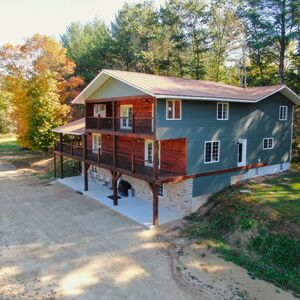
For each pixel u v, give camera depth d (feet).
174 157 55.16
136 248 41.98
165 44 120.88
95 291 31.89
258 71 113.70
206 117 55.01
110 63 134.21
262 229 41.96
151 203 61.21
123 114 67.51
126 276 34.86
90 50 137.08
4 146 156.97
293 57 96.02
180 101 50.83
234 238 42.96
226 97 54.13
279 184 60.29
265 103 66.80
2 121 200.75
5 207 60.23
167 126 49.42
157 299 30.58
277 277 34.14
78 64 134.00
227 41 114.83
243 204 49.19
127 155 68.49
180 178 51.67
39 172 96.89
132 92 55.06
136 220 51.62
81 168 89.56
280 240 39.32
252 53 109.91
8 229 48.67
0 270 36.04
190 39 116.78
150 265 37.35
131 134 53.67
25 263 37.73
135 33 131.95
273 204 47.98
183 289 32.35
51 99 102.22
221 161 58.65
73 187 74.69
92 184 77.41
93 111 75.31
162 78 61.36
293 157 84.94
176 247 42.16
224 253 39.88
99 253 40.45
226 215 48.01
